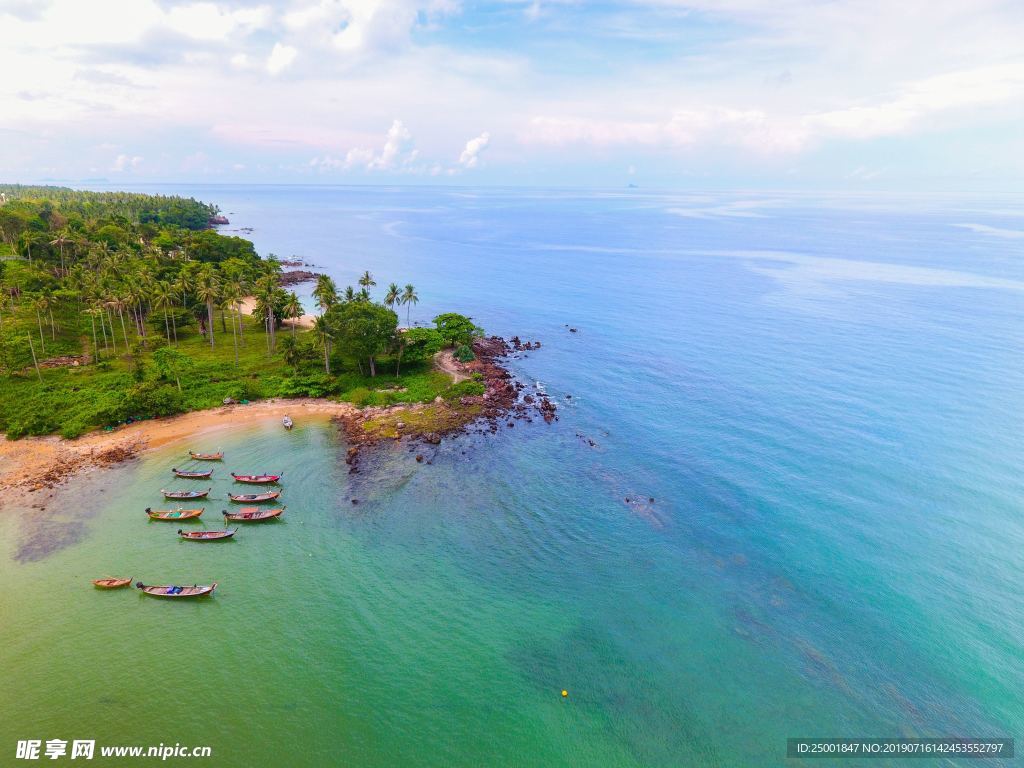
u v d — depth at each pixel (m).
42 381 94.12
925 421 87.19
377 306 108.75
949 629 50.59
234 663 46.41
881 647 49.00
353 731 41.56
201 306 123.38
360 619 51.16
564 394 101.69
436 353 119.81
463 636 49.81
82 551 58.16
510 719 42.78
